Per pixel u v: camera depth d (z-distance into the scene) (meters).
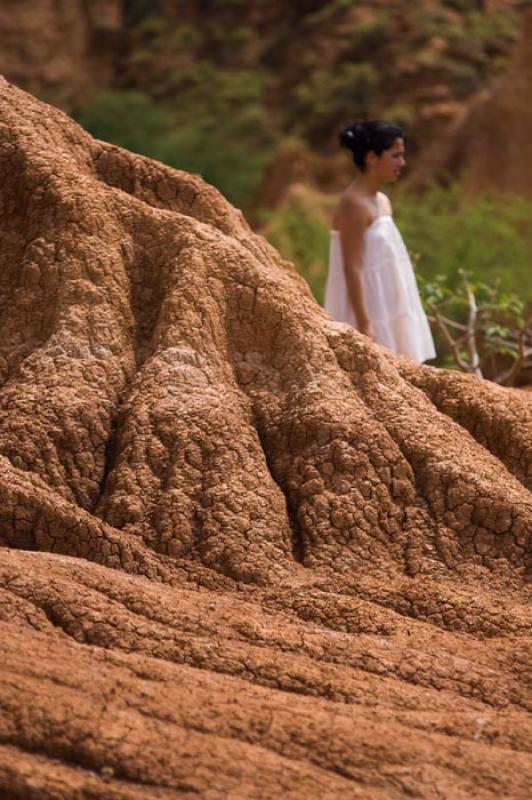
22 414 5.87
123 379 6.13
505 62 36.00
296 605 5.36
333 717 4.47
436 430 6.14
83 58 41.34
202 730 4.32
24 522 5.45
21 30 40.56
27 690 4.27
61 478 5.79
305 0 39.75
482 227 20.47
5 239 6.48
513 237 20.06
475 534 5.86
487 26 36.78
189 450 5.82
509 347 11.77
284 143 35.31
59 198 6.41
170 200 6.95
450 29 36.62
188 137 37.00
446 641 5.20
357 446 5.96
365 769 4.30
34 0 40.84
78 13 41.34
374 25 37.34
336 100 36.81
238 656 4.82
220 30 40.53
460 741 4.50
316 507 5.83
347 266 9.28
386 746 4.36
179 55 40.59
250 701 4.50
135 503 5.69
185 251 6.37
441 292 11.73
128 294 6.36
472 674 4.98
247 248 6.91
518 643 5.24
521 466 6.35
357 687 4.77
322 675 4.80
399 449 6.04
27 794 3.96
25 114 6.79
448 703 4.81
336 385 6.14
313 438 5.98
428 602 5.46
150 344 6.24
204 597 5.27
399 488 5.93
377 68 36.91
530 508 5.88
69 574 5.09
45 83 40.56
